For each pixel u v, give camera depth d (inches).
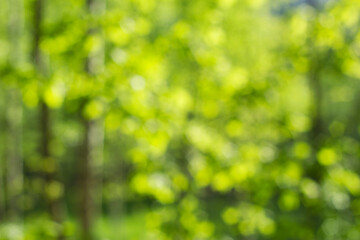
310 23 159.9
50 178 196.4
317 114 191.8
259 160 155.9
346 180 152.8
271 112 160.2
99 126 199.2
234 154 156.2
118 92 128.8
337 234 168.6
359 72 159.9
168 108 137.3
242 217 179.6
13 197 348.8
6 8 304.8
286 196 154.4
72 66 145.4
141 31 143.0
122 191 440.8
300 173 150.5
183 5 177.0
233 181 157.2
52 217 195.6
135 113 126.0
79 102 129.3
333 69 157.1
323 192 158.6
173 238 191.5
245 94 155.1
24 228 137.9
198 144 155.8
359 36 156.2
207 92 159.3
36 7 157.2
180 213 195.5
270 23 294.4
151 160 152.4
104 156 429.1
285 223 167.8
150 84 143.3
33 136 424.2
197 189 210.4
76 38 137.1
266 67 177.9
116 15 136.8
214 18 164.1
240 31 289.3
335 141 158.4
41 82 124.7
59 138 326.3
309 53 163.5
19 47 277.9
